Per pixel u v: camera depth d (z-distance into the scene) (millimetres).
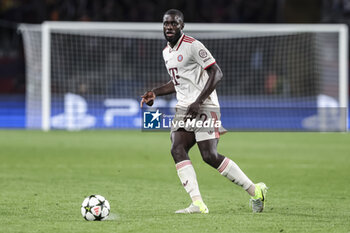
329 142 65750
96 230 19172
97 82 94312
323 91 95312
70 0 113500
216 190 31922
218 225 19938
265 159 48688
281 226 19922
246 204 26656
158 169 41562
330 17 115312
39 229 19484
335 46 96125
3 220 21453
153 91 24172
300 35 94688
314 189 32562
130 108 87688
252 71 97250
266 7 113750
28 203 26406
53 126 85312
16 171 40156
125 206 25688
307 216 22438
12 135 72250
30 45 84375
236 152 54531
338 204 26938
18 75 109750
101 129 85312
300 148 58625
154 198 28328
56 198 28109
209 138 22609
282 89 94000
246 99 96562
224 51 95312
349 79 107000
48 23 77188
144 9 113875
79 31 87562
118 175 38250
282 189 32562
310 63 94312
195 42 22500
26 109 94750
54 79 89688
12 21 113812
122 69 97688
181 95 23328
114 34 92688
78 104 85062
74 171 40250
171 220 20938
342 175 38875
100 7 113750
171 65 23094
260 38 96812
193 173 22844
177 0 113000
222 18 114750
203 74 23094
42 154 51406
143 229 19234
